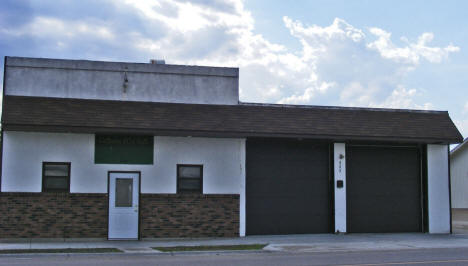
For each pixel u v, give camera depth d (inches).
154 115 780.6
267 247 689.0
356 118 856.9
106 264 530.3
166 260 571.8
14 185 738.2
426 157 894.4
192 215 792.3
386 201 880.9
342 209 852.0
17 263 533.6
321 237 807.1
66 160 757.3
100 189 765.9
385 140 847.1
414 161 901.2
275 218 834.2
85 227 756.0
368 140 853.2
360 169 872.9
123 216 770.2
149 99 810.2
